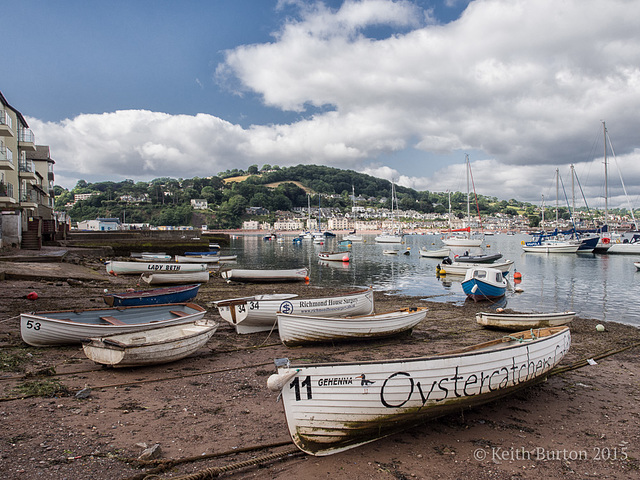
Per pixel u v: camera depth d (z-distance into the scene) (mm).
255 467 5828
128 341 10383
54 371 9242
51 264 26984
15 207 37594
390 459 6176
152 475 5449
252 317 13438
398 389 6430
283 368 5824
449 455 6340
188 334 11070
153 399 8055
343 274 37219
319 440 6078
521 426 7410
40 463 5605
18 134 40156
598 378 10219
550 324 14977
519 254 60688
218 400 8109
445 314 18797
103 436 6473
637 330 15680
